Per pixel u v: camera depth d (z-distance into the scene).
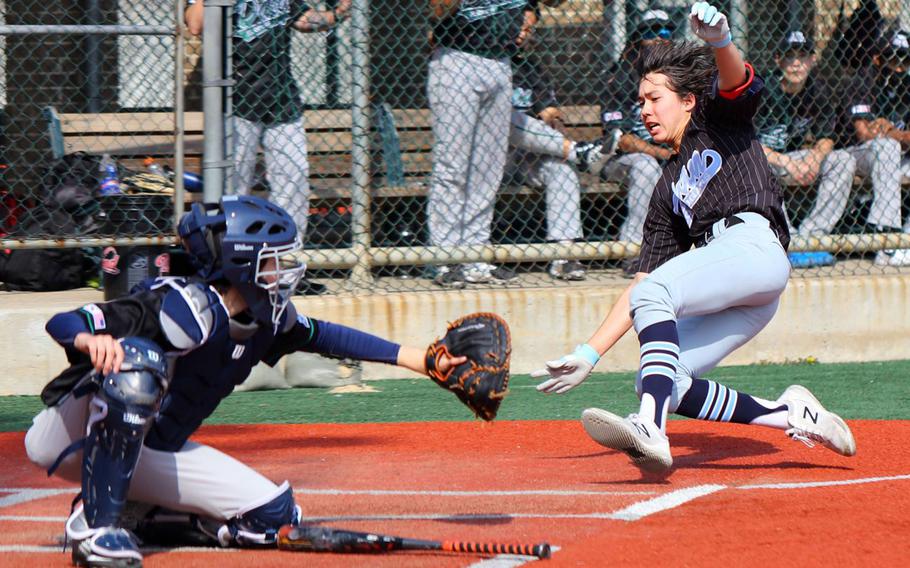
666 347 15.53
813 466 17.95
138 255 26.98
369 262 28.64
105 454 11.53
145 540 13.10
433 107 29.31
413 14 32.38
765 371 29.16
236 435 21.42
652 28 30.50
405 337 28.17
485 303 28.58
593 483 16.73
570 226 30.47
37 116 36.06
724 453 19.17
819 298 30.47
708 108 16.27
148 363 11.33
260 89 27.45
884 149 32.75
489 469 18.03
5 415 24.11
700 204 16.47
